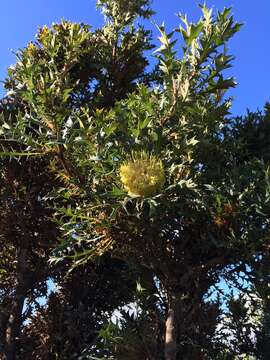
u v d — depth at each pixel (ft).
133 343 18.97
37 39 28.91
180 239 19.84
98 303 29.35
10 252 29.63
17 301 27.50
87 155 17.08
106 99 30.14
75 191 18.11
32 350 26.91
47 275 28.76
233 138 21.43
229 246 17.60
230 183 18.35
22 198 28.12
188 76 16.40
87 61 29.55
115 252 19.93
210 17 15.72
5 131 17.87
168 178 16.49
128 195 14.56
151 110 16.99
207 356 20.24
